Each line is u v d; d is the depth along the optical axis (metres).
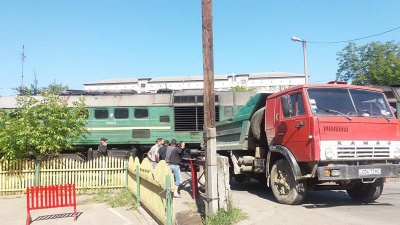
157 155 11.83
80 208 10.49
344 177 8.07
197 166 10.90
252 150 11.40
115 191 13.07
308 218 7.49
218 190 7.49
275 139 9.66
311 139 8.18
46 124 13.15
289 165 9.00
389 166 8.44
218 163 7.64
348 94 8.89
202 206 9.07
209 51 7.43
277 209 8.52
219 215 7.24
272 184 9.61
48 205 8.87
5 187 12.62
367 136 8.46
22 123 12.64
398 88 18.33
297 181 8.82
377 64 35.19
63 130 13.32
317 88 8.77
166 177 6.64
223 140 12.92
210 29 7.43
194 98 19.98
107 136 19.70
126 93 20.45
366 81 35.75
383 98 9.19
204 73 7.47
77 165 13.17
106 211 9.92
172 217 6.58
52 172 12.97
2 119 12.98
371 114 8.73
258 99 10.52
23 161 12.80
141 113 19.95
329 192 11.43
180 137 19.83
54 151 13.44
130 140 19.70
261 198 10.48
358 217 7.52
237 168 11.90
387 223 6.94
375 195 9.24
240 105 20.33
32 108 12.98
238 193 11.70
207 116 7.48
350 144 8.27
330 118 8.26
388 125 8.73
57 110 13.30
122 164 13.48
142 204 10.09
